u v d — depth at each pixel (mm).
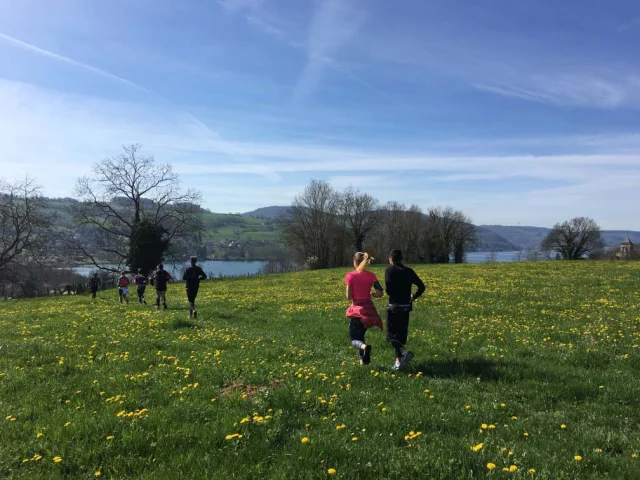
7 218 56875
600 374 8641
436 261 109688
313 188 96250
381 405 6875
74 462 5145
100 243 60906
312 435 5656
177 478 4688
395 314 9297
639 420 6488
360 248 99312
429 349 11133
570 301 19109
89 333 14266
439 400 7234
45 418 6430
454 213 111438
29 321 18953
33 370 9273
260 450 5297
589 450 5359
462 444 5387
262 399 7059
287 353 10742
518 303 19031
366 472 4809
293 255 99188
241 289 34625
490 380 8438
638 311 16109
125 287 28609
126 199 61625
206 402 6914
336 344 12648
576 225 100750
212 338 12945
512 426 6125
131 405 6977
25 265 59844
